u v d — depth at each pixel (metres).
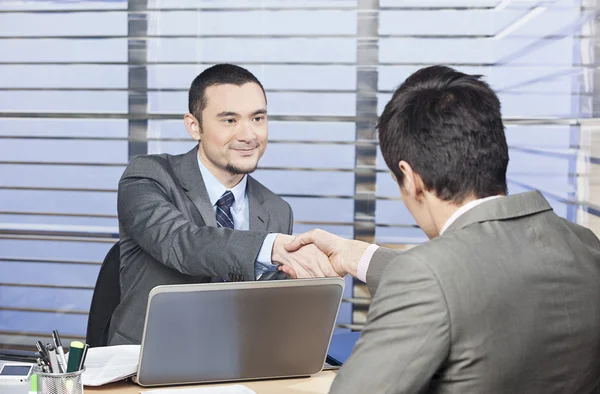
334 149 4.20
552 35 3.73
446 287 1.15
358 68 4.13
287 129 4.22
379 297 1.21
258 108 2.46
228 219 2.52
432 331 1.14
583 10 3.62
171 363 1.76
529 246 1.23
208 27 4.17
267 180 4.26
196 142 4.21
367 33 4.11
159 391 1.76
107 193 4.25
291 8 4.12
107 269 2.49
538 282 1.19
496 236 1.22
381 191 4.19
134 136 4.22
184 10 4.16
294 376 1.91
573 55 3.65
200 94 2.46
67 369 1.61
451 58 4.05
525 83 3.87
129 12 4.17
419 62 4.09
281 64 4.17
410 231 4.20
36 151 4.27
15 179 4.29
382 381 1.16
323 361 1.91
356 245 2.01
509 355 1.15
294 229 4.27
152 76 4.20
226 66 2.47
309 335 1.85
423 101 1.28
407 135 1.29
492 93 1.29
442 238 1.22
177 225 2.29
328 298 1.82
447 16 4.04
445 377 1.17
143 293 2.42
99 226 4.26
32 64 4.23
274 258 2.14
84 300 4.27
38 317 4.30
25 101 4.26
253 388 1.82
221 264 2.17
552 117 3.76
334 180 4.22
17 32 4.22
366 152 4.17
